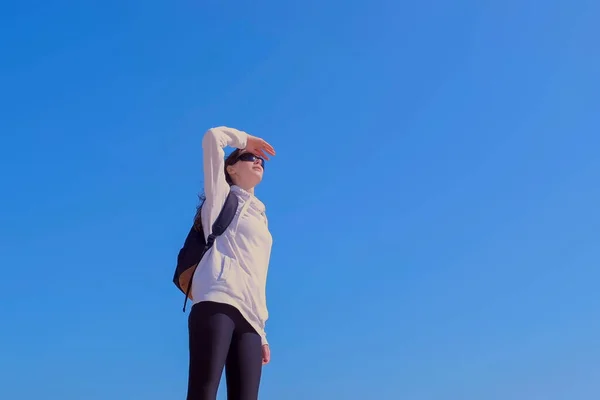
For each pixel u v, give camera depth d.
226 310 4.36
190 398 4.26
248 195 4.81
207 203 4.54
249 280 4.48
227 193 4.69
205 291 4.36
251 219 4.70
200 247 4.51
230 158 4.95
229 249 4.52
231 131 4.68
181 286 4.59
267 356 4.71
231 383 4.41
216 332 4.28
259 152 4.92
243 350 4.41
